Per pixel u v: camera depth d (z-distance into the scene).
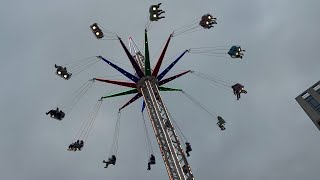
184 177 24.19
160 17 31.16
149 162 36.28
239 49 37.16
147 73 31.73
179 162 24.88
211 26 36.91
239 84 36.19
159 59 31.69
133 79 31.91
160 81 32.88
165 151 26.23
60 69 35.41
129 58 31.50
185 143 35.16
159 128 27.78
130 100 34.28
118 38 31.59
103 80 32.47
